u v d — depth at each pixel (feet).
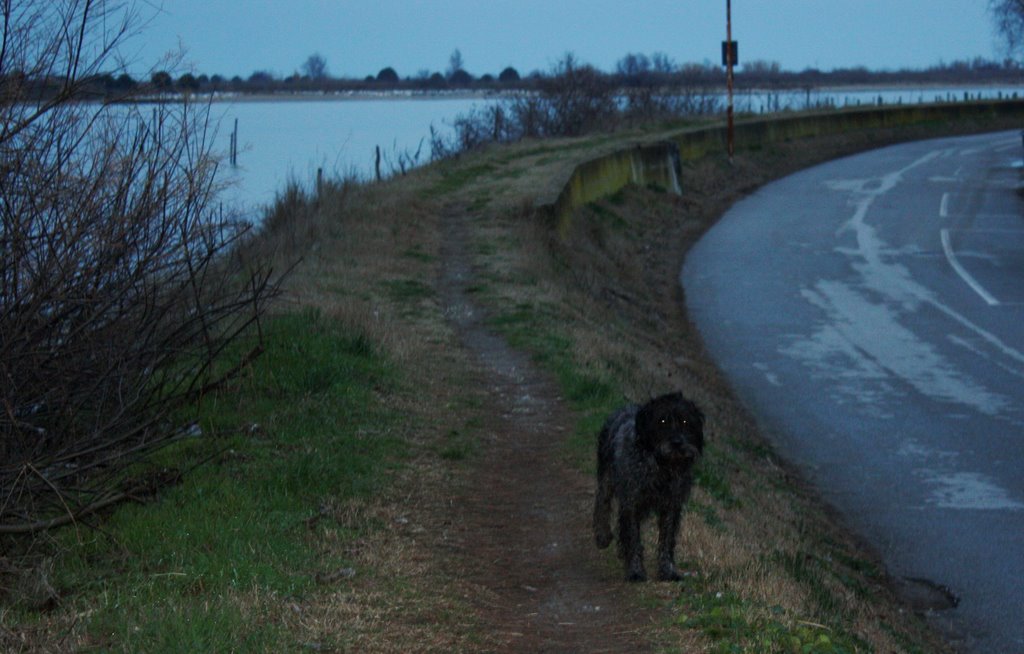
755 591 26.43
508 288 65.31
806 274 92.89
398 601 24.86
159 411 31.24
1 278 25.53
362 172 115.75
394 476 34.60
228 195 77.10
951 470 48.42
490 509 32.99
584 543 30.37
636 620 24.64
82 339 27.14
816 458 50.29
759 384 62.03
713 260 100.12
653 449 25.89
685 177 142.20
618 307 73.82
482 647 22.95
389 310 57.26
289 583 24.70
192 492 29.37
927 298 83.05
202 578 24.22
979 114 246.68
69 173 26.53
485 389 46.68
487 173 113.50
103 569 25.00
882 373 63.62
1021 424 54.19
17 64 25.89
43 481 25.73
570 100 169.58
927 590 37.55
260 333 35.65
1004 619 35.37
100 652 20.51
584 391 45.27
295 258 64.39
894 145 206.49
